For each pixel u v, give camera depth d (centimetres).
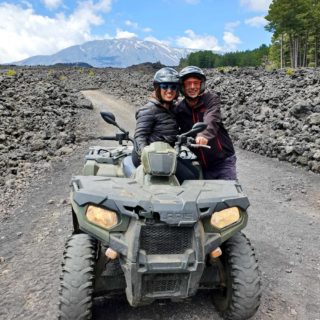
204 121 271
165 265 193
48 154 668
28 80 1509
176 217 194
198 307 243
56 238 345
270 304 253
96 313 234
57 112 1052
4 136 699
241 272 211
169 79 255
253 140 771
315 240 356
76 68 4300
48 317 235
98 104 1645
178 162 254
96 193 205
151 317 233
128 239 197
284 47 5553
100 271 212
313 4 5147
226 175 286
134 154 262
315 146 641
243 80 1537
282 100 1016
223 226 210
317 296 265
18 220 387
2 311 242
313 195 486
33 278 279
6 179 524
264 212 426
